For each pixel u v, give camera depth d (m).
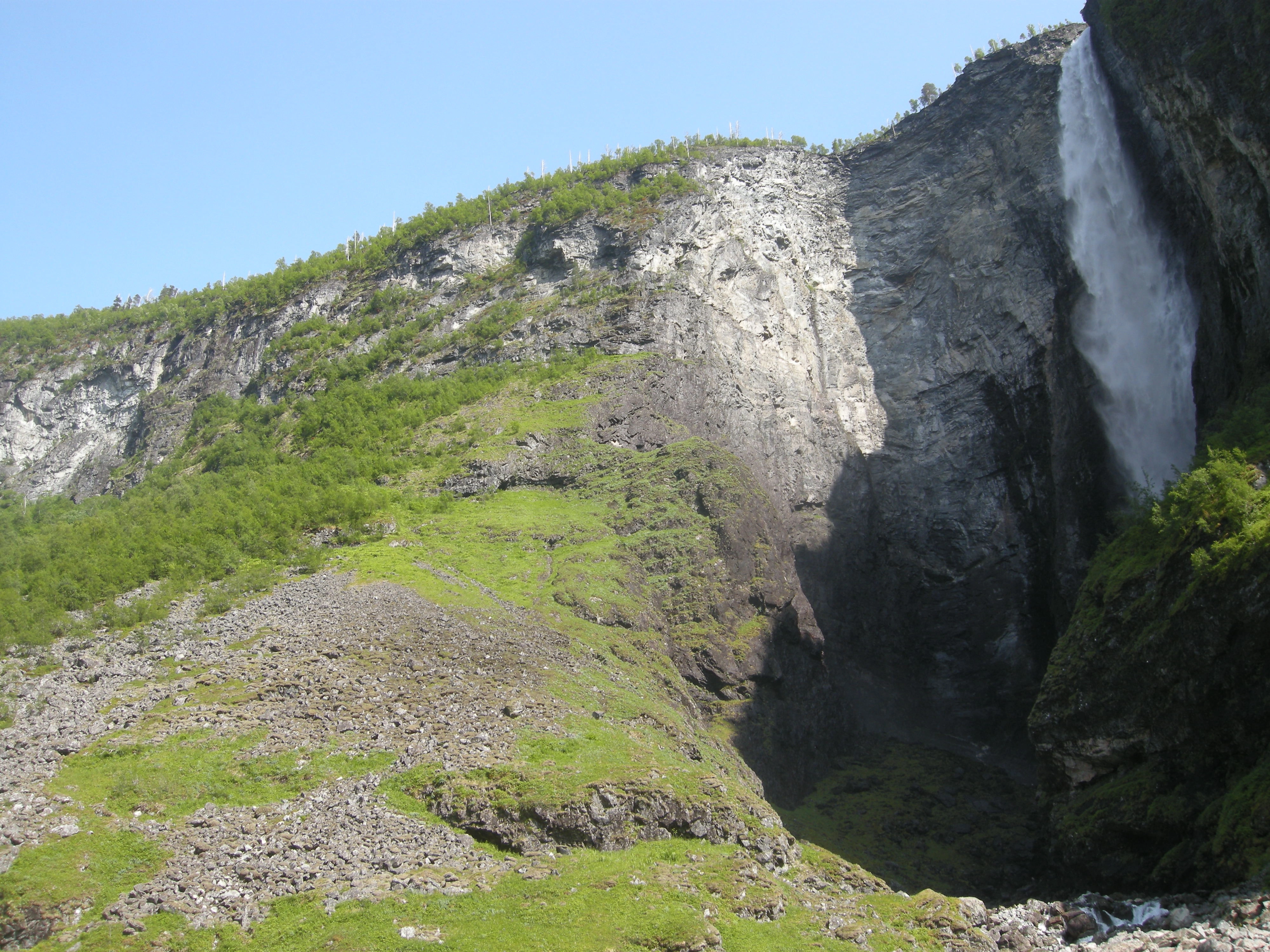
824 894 34.34
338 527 60.53
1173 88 62.31
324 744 36.03
